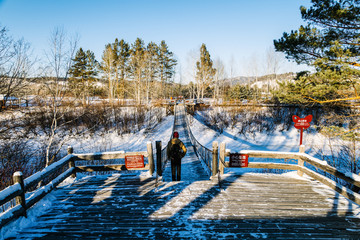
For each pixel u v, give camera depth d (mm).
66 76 9414
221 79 52969
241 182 5027
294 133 22641
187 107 36281
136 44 43781
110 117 25812
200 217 3551
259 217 3535
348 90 8352
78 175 5574
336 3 7809
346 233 3102
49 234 3137
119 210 3809
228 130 24922
